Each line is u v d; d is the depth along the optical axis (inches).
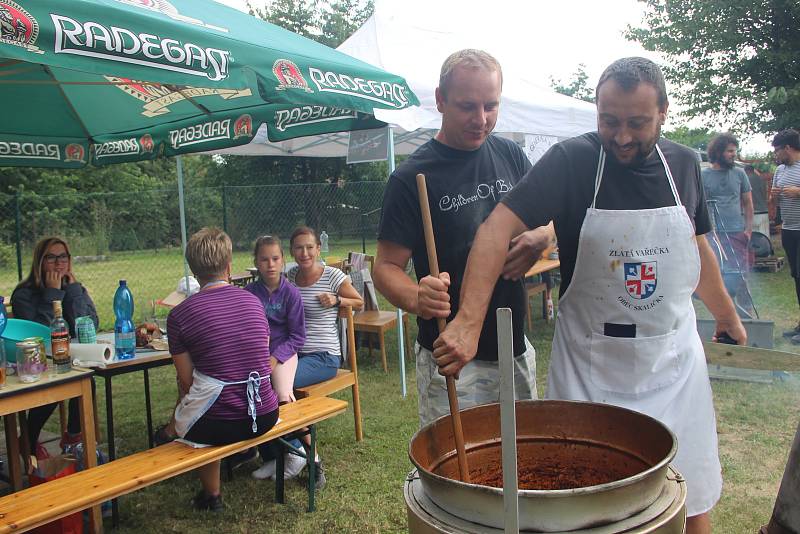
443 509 46.2
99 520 124.0
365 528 126.2
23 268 553.0
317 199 717.3
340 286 168.2
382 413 191.9
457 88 82.0
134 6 101.2
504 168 91.6
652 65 63.1
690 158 73.2
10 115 183.3
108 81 162.6
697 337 76.5
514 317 89.0
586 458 59.2
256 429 120.6
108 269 581.3
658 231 68.7
